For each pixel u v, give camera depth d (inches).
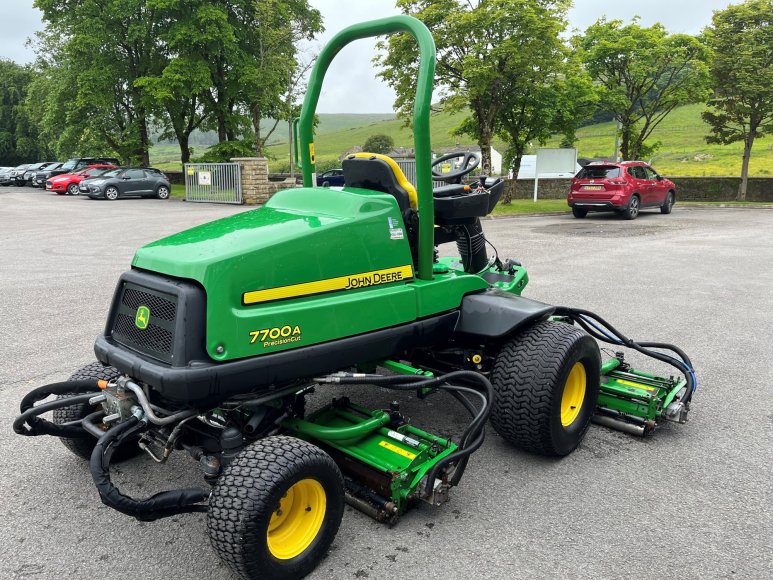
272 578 101.6
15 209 834.8
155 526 124.6
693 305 302.2
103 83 1199.6
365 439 131.2
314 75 153.9
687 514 127.2
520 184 1075.9
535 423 139.6
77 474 144.6
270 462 101.4
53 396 186.2
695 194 1039.0
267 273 111.9
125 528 123.6
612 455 153.8
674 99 871.1
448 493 128.8
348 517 127.2
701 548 115.8
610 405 168.1
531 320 145.9
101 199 1031.0
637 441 161.8
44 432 127.3
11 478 142.5
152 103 1177.4
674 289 337.7
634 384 172.2
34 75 1711.4
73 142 1327.5
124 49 1258.6
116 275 367.2
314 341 118.3
